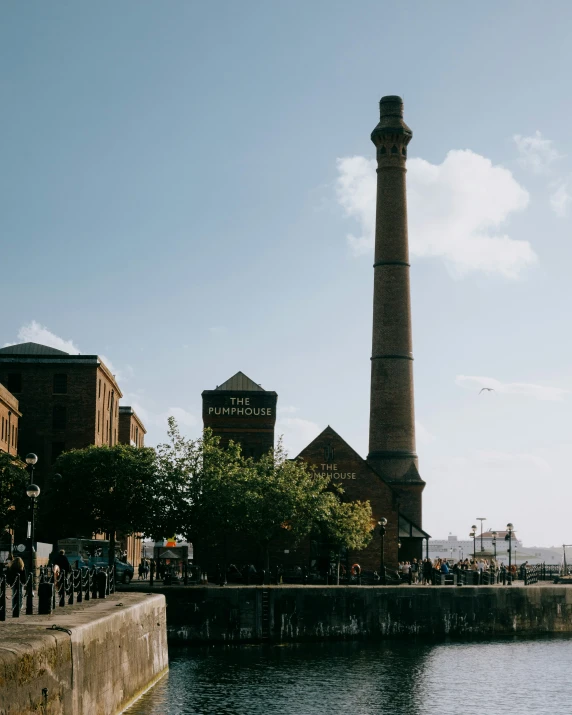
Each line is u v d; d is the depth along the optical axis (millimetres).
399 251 110062
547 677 53594
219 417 92000
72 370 108938
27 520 77750
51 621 28438
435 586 72750
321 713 42031
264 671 53062
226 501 74625
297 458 89375
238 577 79312
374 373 108750
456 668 56531
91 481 76250
